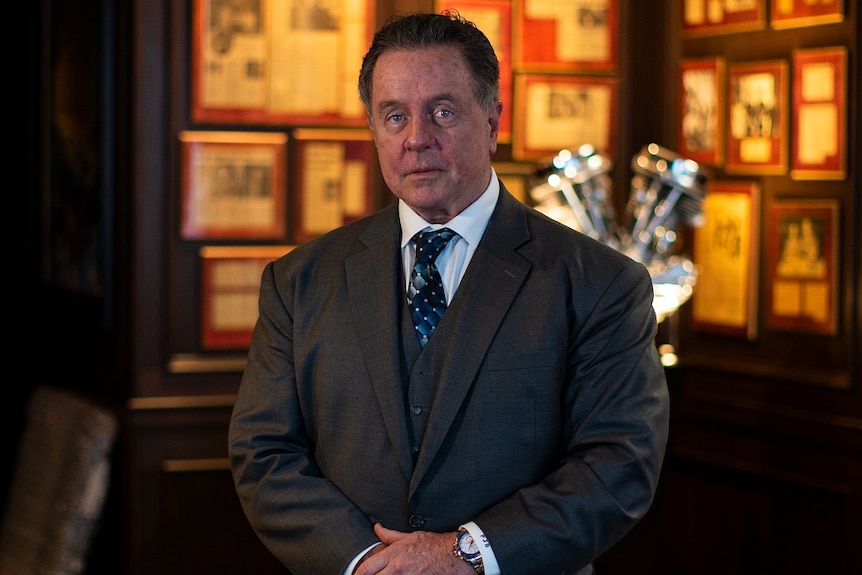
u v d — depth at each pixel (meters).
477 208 1.92
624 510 1.76
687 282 3.04
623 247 3.05
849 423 3.15
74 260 3.98
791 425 3.32
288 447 1.96
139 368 3.50
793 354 3.35
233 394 3.57
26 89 4.38
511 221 1.94
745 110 3.49
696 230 3.70
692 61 3.66
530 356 1.83
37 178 4.36
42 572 3.62
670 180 3.00
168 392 3.52
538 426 1.83
